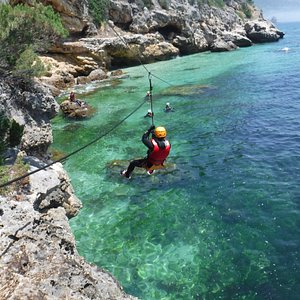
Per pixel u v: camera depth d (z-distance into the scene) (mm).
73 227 12586
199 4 78312
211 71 43938
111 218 13133
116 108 28156
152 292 9562
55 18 16438
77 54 41531
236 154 18547
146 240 11797
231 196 14258
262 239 11461
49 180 11586
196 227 12383
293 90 31719
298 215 12547
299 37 105062
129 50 48656
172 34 62062
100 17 49406
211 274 10117
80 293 6852
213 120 24547
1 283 6379
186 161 18016
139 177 16203
